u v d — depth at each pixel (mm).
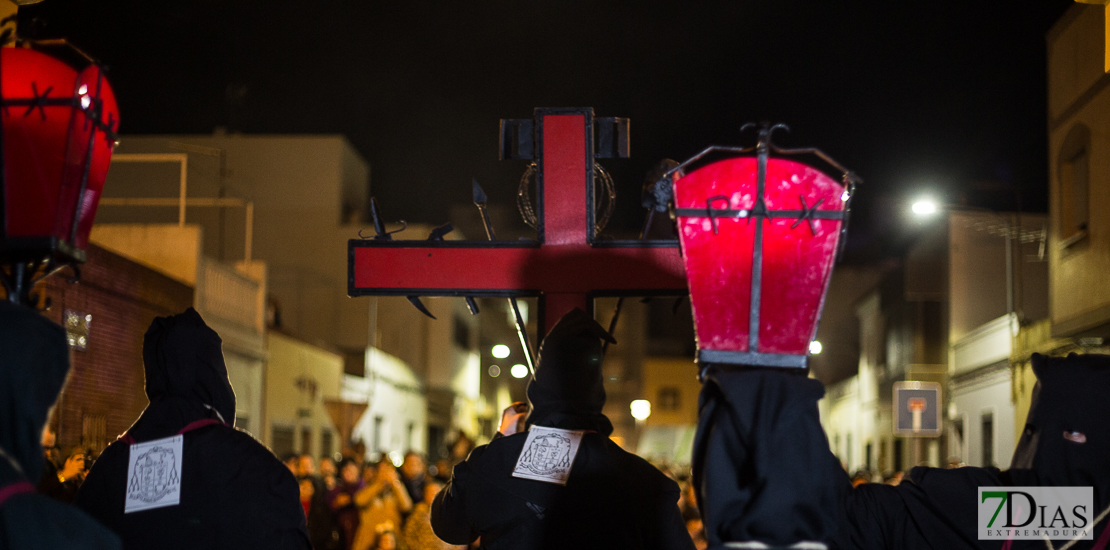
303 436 21250
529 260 3592
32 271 2342
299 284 30734
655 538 3154
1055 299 13406
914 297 24578
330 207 31047
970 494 2787
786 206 2223
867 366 32312
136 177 30281
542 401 3242
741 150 2277
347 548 10953
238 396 17062
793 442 2045
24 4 4027
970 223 22766
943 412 23375
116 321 12398
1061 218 13219
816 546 2029
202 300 15539
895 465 27609
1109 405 2686
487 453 3221
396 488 10250
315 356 21844
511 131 3691
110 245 15258
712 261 2240
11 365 1897
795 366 2217
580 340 3225
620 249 3590
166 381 3203
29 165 2316
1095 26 11953
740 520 2029
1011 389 17984
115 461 3129
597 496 3082
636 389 54344
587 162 3623
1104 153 11758
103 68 2500
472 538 3477
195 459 3061
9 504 1768
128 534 3021
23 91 2326
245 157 31094
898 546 2807
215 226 30531
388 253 3564
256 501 3062
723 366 2242
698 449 2211
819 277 2213
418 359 31938
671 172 2287
